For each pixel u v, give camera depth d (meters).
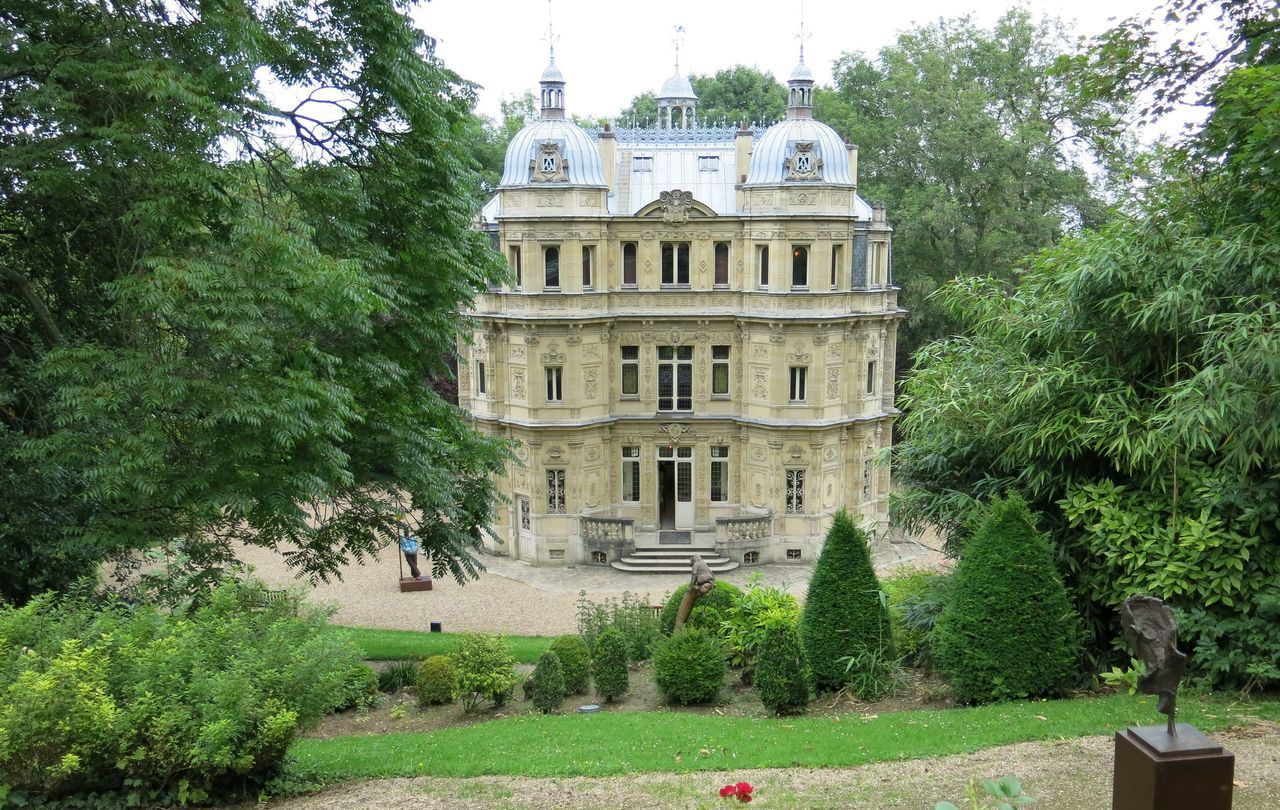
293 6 19.62
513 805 11.21
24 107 15.43
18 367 18.56
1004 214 45.59
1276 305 13.71
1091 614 15.77
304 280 16.08
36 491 18.73
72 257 19.39
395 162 21.45
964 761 11.86
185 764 11.06
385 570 39.44
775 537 40.34
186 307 15.38
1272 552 13.80
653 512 41.81
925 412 17.66
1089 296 15.92
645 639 21.70
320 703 12.09
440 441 22.78
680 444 41.25
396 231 21.80
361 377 20.08
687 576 38.47
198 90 15.62
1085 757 11.73
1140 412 15.08
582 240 38.88
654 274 40.25
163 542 18.36
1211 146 16.92
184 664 11.70
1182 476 14.67
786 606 19.19
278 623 12.86
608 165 41.22
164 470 16.59
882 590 17.22
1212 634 13.88
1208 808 8.09
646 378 41.03
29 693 10.41
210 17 15.93
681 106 47.72
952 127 45.81
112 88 15.41
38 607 12.62
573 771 12.26
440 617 33.12
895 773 11.61
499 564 40.69
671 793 11.34
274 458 17.52
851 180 39.34
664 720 15.38
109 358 15.84
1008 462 16.81
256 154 19.23
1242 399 12.99
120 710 10.95
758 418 40.22
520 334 39.44
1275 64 15.27
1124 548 14.77
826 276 38.69
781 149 38.53
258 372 16.47
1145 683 8.52
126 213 16.03
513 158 38.97
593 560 40.28
